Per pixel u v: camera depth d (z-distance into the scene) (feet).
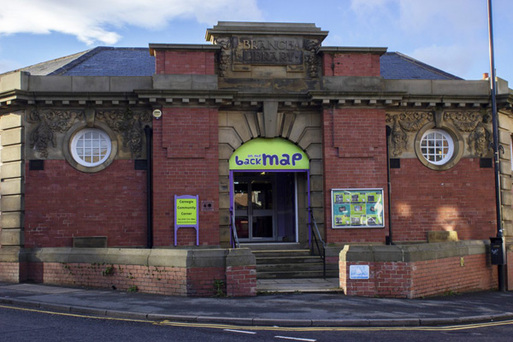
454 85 59.16
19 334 28.02
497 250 49.65
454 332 30.60
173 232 53.42
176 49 55.36
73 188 54.39
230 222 55.52
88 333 28.40
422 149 59.41
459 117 59.67
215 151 54.75
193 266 40.11
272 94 55.83
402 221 57.57
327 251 54.19
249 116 56.70
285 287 44.06
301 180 59.00
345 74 57.31
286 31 57.72
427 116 59.11
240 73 57.26
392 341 27.66
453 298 43.11
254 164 56.95
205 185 54.19
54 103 54.24
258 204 64.85
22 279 49.98
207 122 54.80
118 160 55.06
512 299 44.09
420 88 58.70
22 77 53.72
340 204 55.62
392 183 57.82
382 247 41.81
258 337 28.02
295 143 57.31
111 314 33.88
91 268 45.57
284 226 64.03
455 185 58.90
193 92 53.67
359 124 56.65
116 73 61.41
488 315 35.29
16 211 53.21
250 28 57.31
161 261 41.34
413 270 41.32
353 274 41.42
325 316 32.99
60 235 53.78
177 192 53.83
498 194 51.44
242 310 34.58
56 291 42.98
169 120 54.39
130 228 54.54
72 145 54.95
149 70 62.85
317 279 50.78
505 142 61.77
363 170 56.29
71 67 62.54
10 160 54.08
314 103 56.24
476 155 59.62
